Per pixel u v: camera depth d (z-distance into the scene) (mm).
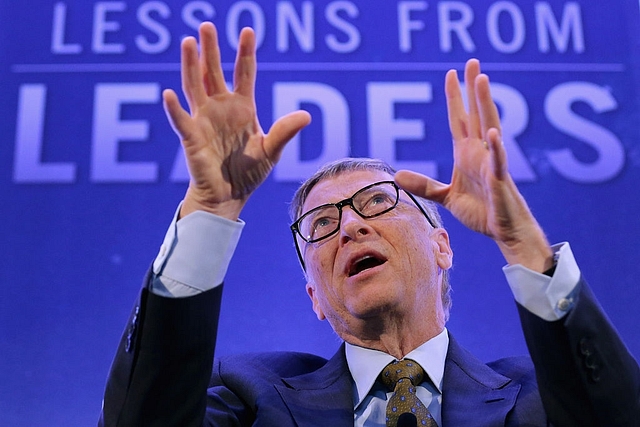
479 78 1552
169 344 1541
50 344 3115
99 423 1631
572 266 1552
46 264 3234
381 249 1953
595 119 3514
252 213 3324
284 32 3635
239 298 3191
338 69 3578
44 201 3328
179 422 1565
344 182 2121
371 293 1906
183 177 3406
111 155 3418
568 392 1528
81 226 3301
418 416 1743
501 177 1512
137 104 3514
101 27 3633
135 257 3275
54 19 3629
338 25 3650
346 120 3490
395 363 1907
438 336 2002
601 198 3385
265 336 3148
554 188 3395
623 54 3627
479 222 1582
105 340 3143
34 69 3541
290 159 3416
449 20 3676
